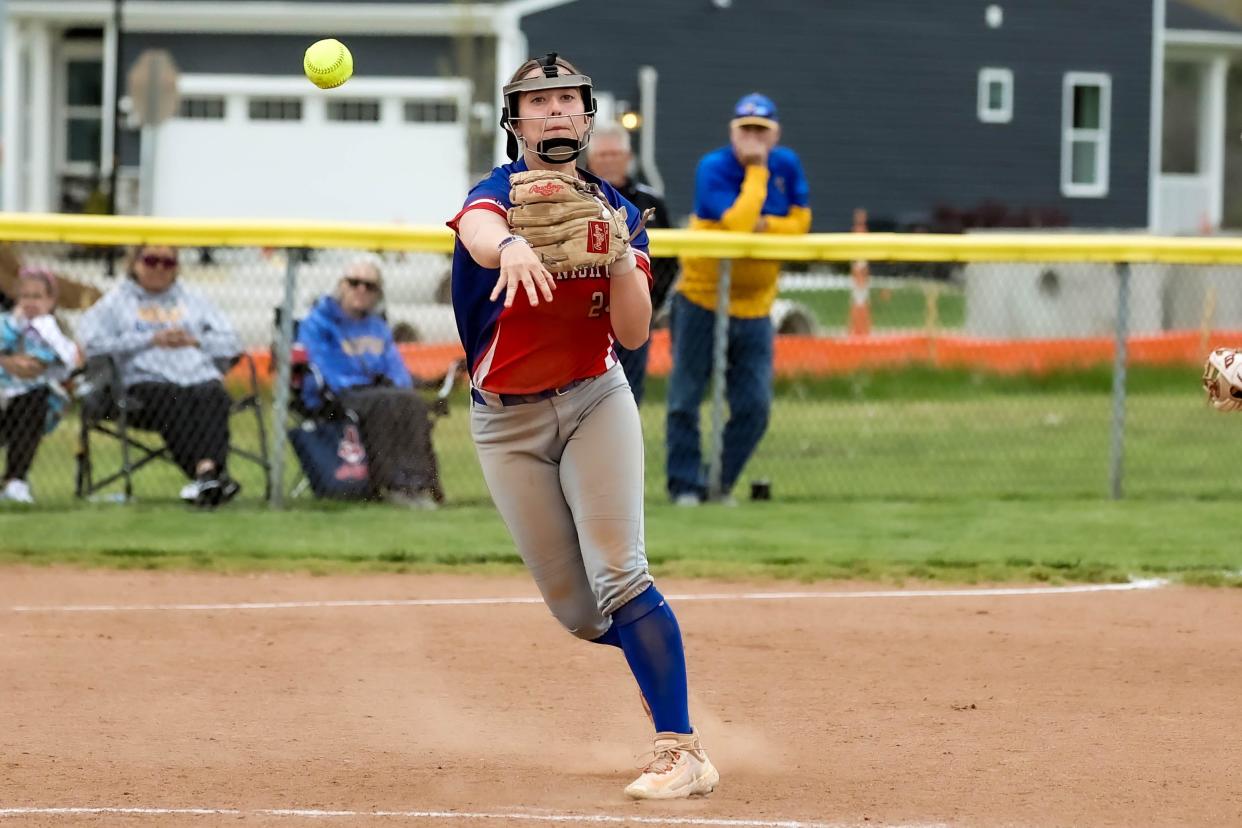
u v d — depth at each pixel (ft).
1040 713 65.82
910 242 119.65
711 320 119.24
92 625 81.92
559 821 49.70
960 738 61.72
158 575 95.45
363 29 334.03
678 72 343.26
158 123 216.95
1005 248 120.78
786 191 121.08
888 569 97.35
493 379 52.75
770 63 350.84
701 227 119.96
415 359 160.04
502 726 63.82
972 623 84.02
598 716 65.51
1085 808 52.01
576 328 52.06
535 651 77.46
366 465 119.03
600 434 52.95
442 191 337.72
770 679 71.82
